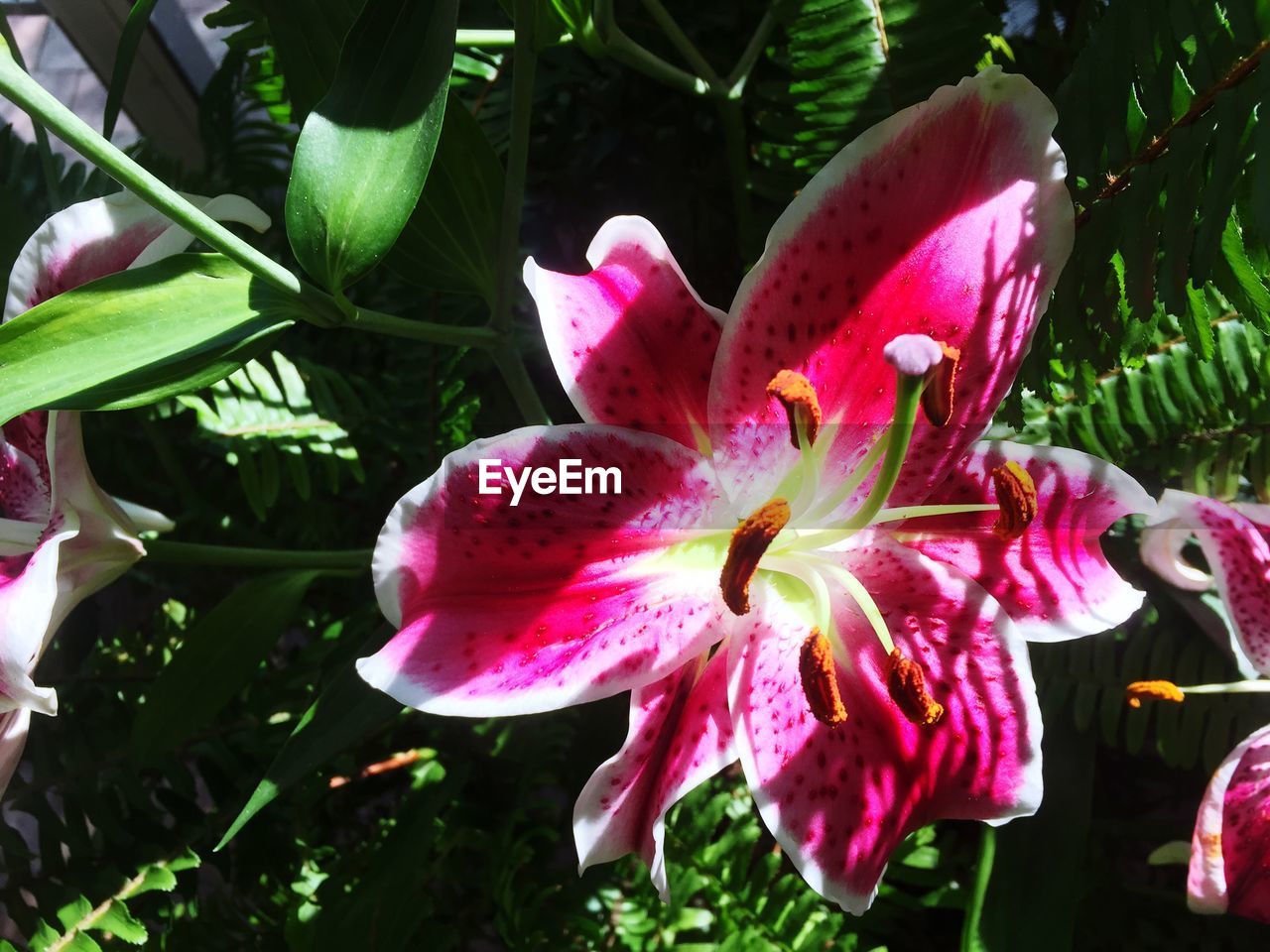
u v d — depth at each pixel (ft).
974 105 0.77
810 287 0.81
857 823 0.83
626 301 0.81
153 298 0.80
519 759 1.24
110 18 1.58
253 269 0.80
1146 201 0.89
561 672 0.77
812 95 1.09
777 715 0.85
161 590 1.49
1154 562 1.10
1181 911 1.19
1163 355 1.10
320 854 1.21
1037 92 0.77
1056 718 1.14
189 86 1.78
